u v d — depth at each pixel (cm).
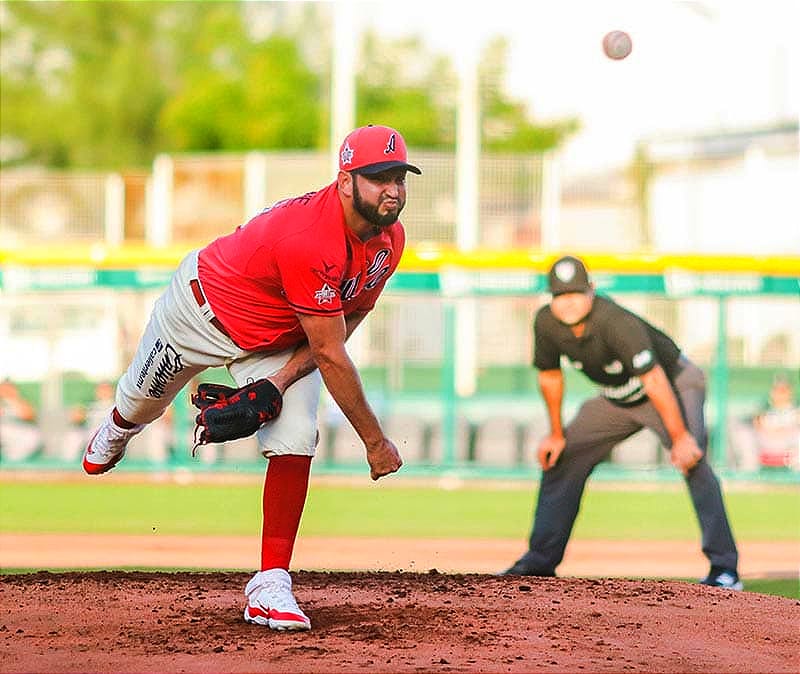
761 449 4709
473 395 4975
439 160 6372
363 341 4944
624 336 2312
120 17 11844
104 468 1778
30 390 4791
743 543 3359
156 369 1597
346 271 1466
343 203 1420
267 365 1538
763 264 4331
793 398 5012
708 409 4788
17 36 11769
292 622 1475
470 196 6300
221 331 1525
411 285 4403
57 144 11669
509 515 3891
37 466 4691
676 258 4316
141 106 11638
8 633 1503
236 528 3466
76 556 2841
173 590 1764
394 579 1873
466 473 4662
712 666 1421
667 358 2409
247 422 1463
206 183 6800
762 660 1471
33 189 6738
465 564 2784
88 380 4834
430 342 4947
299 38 11525
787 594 2353
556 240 6375
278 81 10819
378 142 1400
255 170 6738
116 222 6756
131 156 11669
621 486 5000
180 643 1441
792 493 4753
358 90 10531
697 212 7412
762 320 5078
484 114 10181
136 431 1727
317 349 1465
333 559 2842
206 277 1516
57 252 4459
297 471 1512
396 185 1412
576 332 2325
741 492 4781
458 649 1417
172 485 4662
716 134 7388
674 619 1642
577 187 7456
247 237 1487
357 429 1517
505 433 4838
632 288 4316
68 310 4856
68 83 11731
